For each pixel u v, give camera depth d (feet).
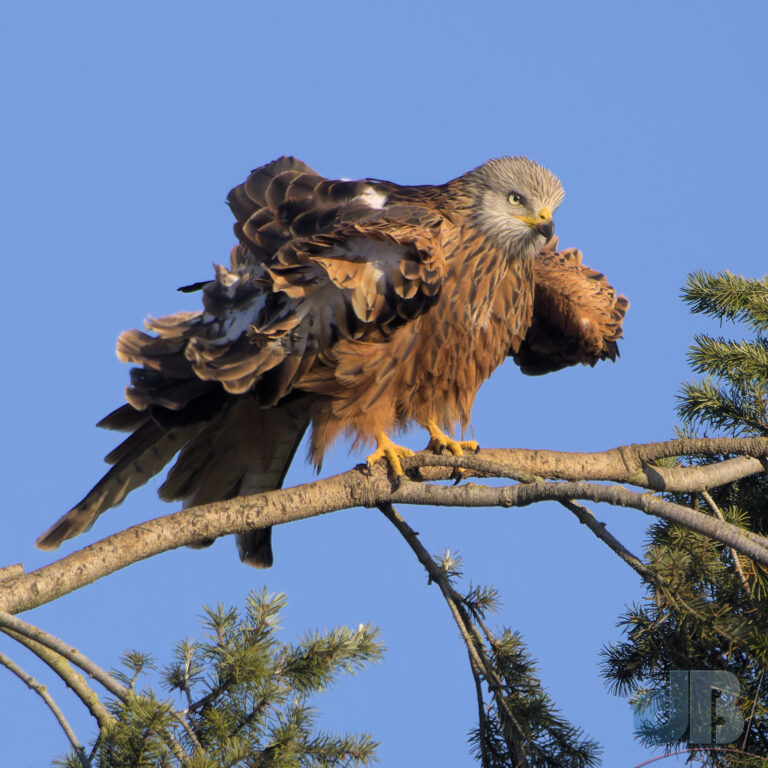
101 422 34.19
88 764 23.18
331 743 24.36
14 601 25.36
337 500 29.45
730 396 34.40
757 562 27.25
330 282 33.01
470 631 28.68
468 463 30.48
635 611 27.78
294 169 37.04
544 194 37.73
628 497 26.58
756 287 37.40
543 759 26.89
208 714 23.59
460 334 36.01
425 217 35.01
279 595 25.66
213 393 34.01
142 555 27.14
